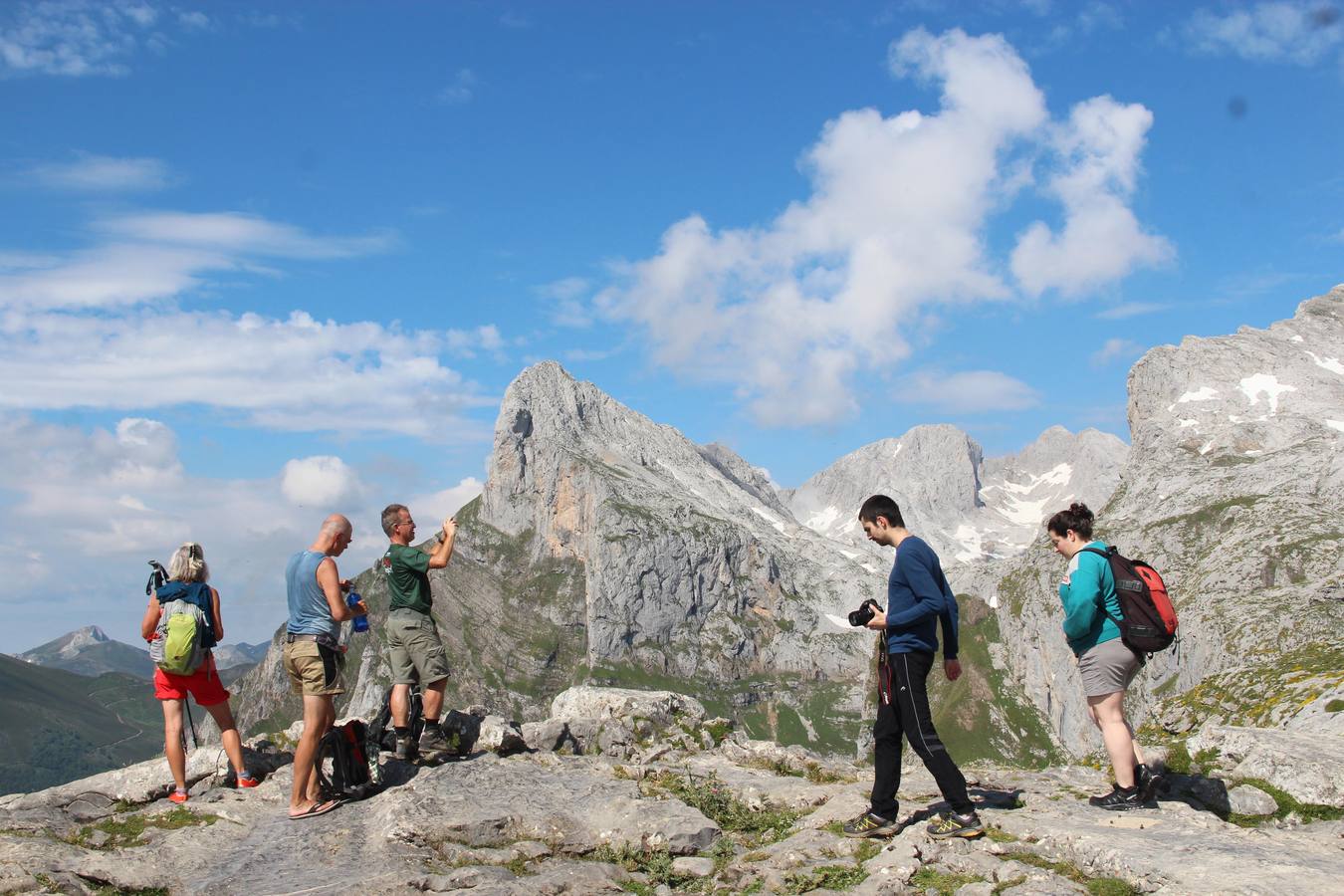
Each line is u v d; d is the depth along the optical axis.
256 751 15.62
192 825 12.80
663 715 18.45
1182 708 24.28
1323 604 147.62
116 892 10.59
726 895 10.24
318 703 13.09
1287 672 21.70
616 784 14.13
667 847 11.79
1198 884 8.96
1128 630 11.70
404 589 14.95
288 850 11.53
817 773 16.23
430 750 14.78
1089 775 15.61
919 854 10.63
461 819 12.09
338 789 13.39
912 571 11.06
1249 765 12.53
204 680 14.20
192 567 14.34
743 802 13.81
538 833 12.16
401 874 10.38
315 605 13.27
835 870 10.55
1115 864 9.83
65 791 14.16
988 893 9.44
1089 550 11.99
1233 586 193.00
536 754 16.09
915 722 11.23
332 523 13.81
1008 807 12.66
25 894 10.25
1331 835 10.59
